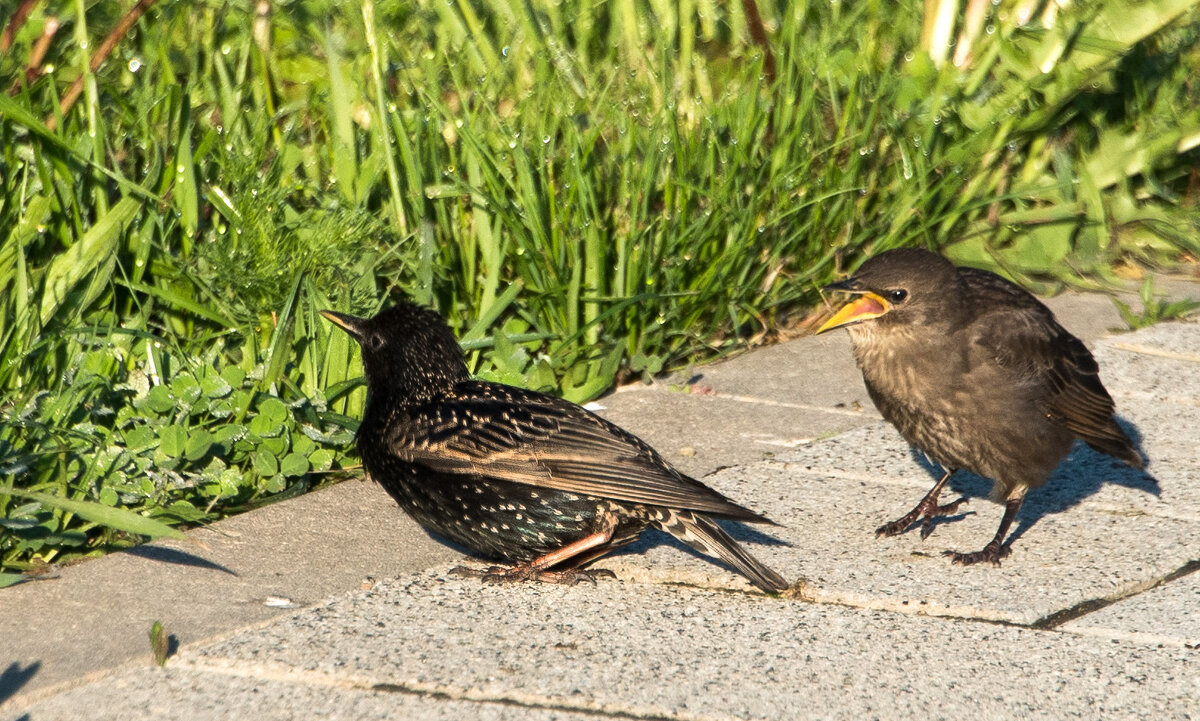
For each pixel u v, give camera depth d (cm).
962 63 1545
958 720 691
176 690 698
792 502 980
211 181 1215
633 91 1420
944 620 809
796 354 1285
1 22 1339
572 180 1223
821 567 875
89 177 1136
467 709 688
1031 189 1498
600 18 1580
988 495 989
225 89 1288
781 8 1659
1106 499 999
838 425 1128
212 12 1422
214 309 1118
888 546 915
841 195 1372
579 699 700
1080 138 1591
